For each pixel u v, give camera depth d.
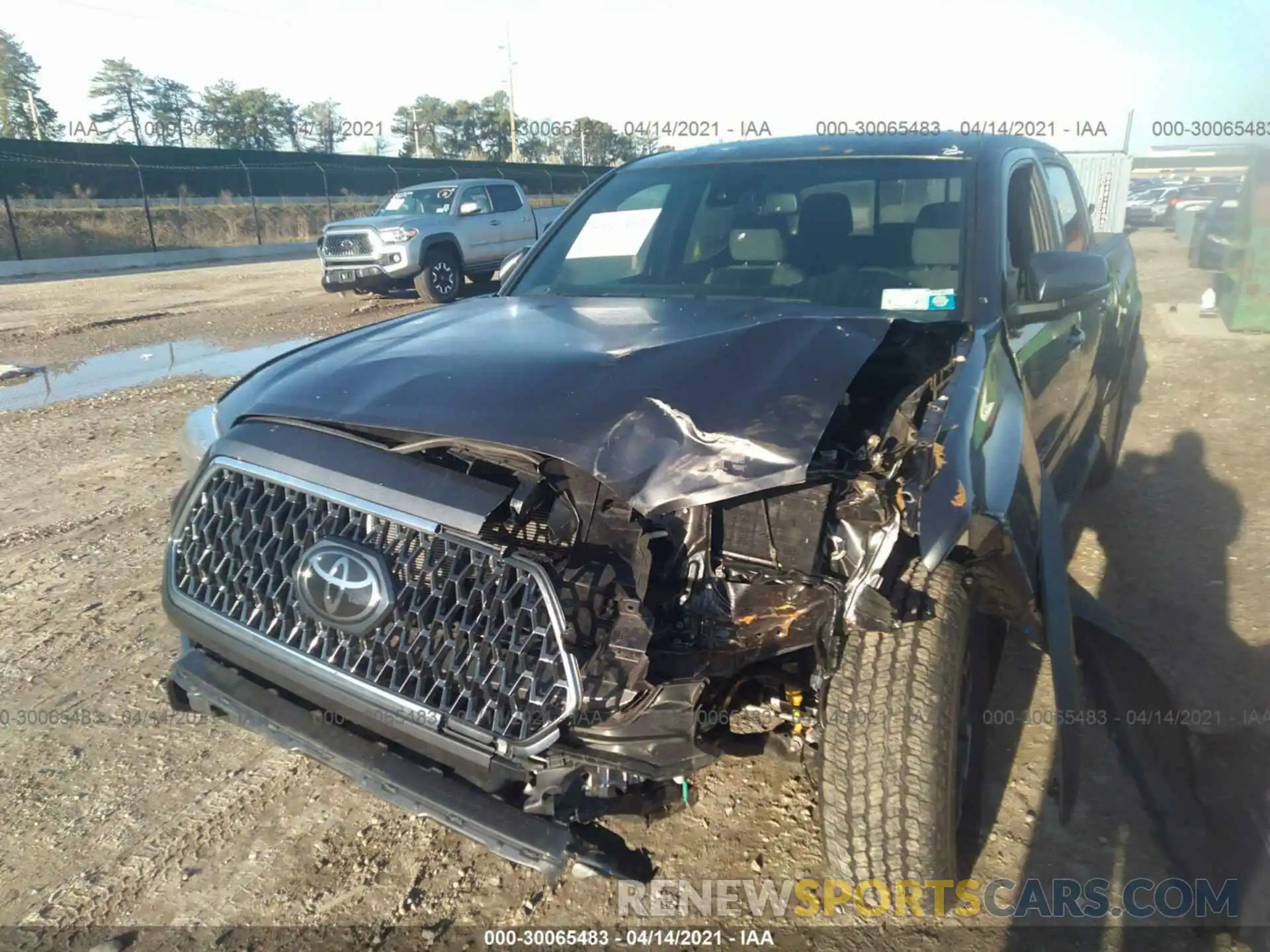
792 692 2.31
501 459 2.29
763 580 2.22
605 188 4.14
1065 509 3.76
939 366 2.63
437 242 14.94
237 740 3.37
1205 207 14.66
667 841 2.78
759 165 3.80
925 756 2.16
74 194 28.38
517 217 16.73
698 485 2.10
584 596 2.11
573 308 3.29
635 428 2.21
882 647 2.19
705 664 2.11
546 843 2.04
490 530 2.18
